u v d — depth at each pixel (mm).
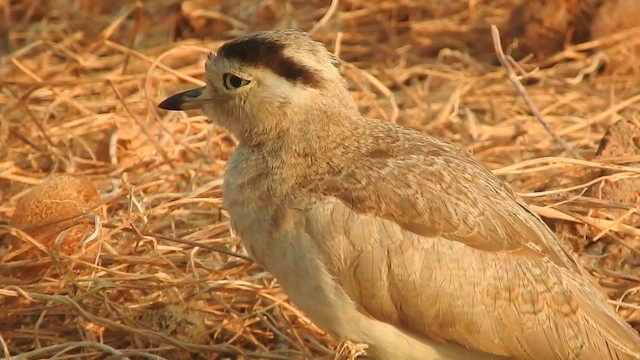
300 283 14820
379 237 14609
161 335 16469
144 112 23125
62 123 22609
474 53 26031
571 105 23719
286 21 27203
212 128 21375
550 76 24359
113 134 21188
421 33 26719
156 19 27422
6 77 24766
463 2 27453
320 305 14836
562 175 19688
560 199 19094
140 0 27641
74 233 17781
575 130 22438
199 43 26250
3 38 26984
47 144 21797
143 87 23750
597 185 19188
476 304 14586
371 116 23281
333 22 27078
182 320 16891
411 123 23078
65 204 17766
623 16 25328
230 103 15828
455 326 14672
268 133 15445
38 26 27125
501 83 24359
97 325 16875
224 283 17344
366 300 14664
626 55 25094
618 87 24531
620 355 14859
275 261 14961
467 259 14609
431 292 14578
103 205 18266
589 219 18359
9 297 17203
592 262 18359
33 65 25328
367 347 15180
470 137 22344
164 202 19359
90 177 20578
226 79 15773
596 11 25391
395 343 14984
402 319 14766
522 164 19406
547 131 21516
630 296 17844
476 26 26625
